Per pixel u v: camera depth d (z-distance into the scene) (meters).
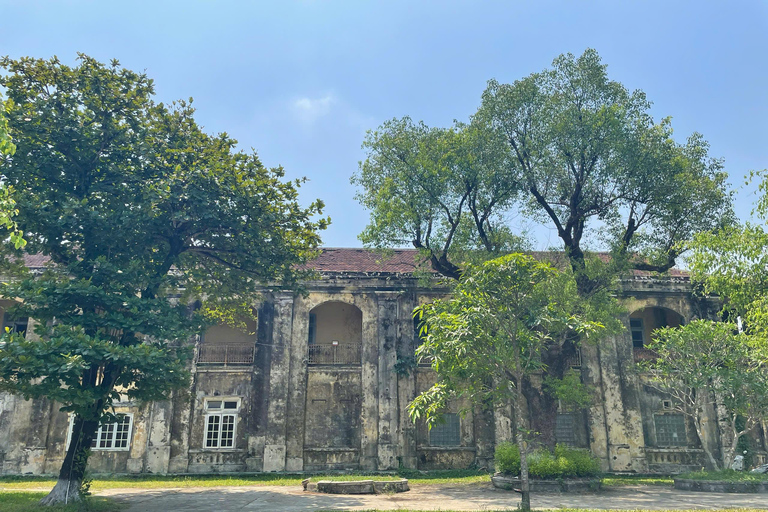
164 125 13.94
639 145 17.58
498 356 10.44
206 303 18.20
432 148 18.45
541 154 18.36
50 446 20.53
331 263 24.88
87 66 12.96
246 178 14.76
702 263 14.72
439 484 17.20
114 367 12.26
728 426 21.81
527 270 10.32
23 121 11.96
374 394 21.66
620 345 22.84
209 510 11.60
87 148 12.56
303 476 20.17
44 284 11.36
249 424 21.06
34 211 11.53
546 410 17.75
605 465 21.47
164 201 12.76
